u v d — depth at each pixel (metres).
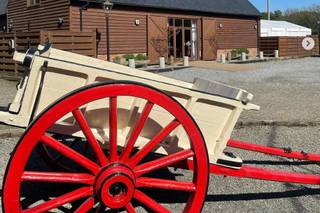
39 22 26.97
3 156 6.23
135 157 3.67
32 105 3.89
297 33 54.19
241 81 17.72
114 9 26.48
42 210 3.49
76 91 3.44
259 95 12.91
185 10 30.64
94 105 4.00
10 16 29.81
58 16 25.34
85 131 3.55
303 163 6.18
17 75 16.47
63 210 4.39
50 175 3.52
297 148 6.94
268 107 10.35
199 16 31.89
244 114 9.25
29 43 16.02
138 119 3.88
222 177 5.46
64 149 3.53
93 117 4.03
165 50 29.53
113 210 3.71
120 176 3.54
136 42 27.80
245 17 35.69
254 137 7.59
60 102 3.42
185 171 5.62
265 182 5.32
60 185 5.08
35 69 3.81
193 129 3.69
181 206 4.61
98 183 3.55
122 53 27.02
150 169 3.71
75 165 5.25
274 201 4.79
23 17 28.45
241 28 35.53
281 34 52.38
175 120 3.72
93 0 25.05
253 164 6.07
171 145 4.14
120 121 4.12
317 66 25.98
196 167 3.76
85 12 25.12
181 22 30.88
